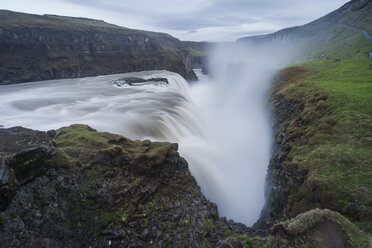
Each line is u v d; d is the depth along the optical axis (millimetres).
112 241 12484
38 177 11797
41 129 27500
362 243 9352
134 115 33469
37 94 49250
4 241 9211
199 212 17078
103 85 64938
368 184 13820
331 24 139000
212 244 14859
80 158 15219
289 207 16562
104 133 19938
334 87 31000
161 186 17781
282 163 21484
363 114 20906
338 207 13539
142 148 19297
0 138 12109
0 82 69750
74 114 33812
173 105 42281
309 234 9961
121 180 15492
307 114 24797
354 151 16906
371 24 98750
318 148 18875
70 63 90938
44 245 10289
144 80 69625
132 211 14383
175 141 30125
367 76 37562
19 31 80125
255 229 19000
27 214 10539
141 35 129000
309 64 65500
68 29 97500
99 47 108125
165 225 14844
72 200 12828
